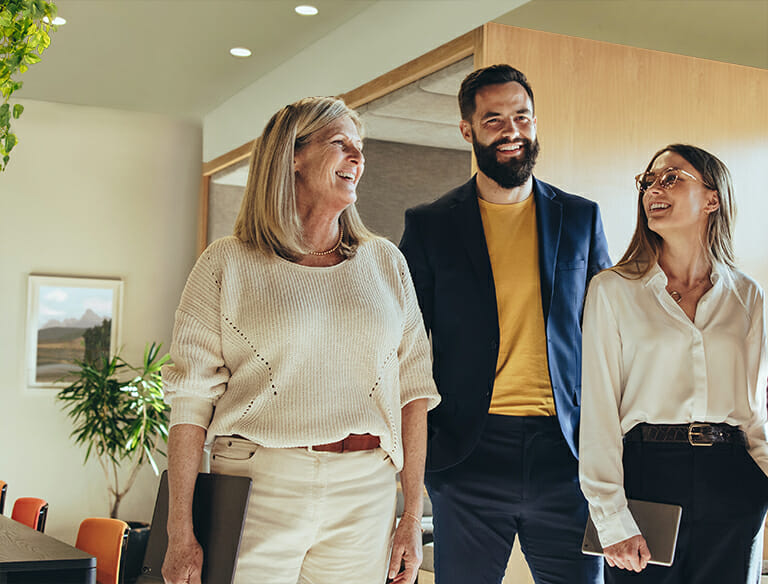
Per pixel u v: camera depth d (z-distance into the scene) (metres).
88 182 8.04
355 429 2.07
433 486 2.78
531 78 3.81
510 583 3.57
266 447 2.04
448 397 2.76
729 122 3.84
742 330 2.35
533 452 2.67
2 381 7.65
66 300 7.88
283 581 2.03
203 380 2.06
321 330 2.08
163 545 2.04
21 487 7.63
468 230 2.83
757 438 2.33
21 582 2.61
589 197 3.77
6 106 2.39
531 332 2.74
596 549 2.38
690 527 2.25
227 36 6.04
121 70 6.85
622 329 2.39
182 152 8.36
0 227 7.73
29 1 2.32
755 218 3.81
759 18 3.73
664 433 2.30
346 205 2.20
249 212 2.17
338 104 2.25
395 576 2.18
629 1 3.73
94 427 7.32
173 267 8.27
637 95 3.85
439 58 4.44
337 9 5.47
